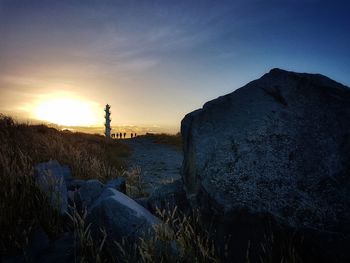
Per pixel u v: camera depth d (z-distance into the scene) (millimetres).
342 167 3281
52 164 6133
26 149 7980
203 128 4316
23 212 4125
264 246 3023
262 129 3941
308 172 3344
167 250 3045
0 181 4539
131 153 19453
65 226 4137
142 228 3248
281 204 3109
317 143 3582
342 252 2668
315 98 4090
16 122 11602
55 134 13578
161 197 4484
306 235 2824
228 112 4383
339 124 3672
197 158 3934
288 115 4016
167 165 14719
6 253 3643
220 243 3277
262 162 3592
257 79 4773
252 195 3279
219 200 3336
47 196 4270
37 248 3697
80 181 6117
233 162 3693
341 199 3008
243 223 3174
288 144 3691
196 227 3676
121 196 3889
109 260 3262
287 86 4398
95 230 3400
